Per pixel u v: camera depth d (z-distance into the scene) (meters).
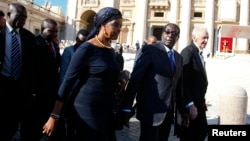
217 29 54.50
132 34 57.09
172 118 4.58
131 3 57.25
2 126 4.76
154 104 4.31
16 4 4.68
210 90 16.31
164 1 55.75
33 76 4.96
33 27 46.75
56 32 5.65
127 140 6.67
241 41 51.91
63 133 5.46
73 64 3.48
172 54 4.57
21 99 4.81
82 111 3.52
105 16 3.55
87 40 3.70
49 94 5.33
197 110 4.98
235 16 52.81
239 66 28.20
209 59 36.12
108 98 3.62
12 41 4.66
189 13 54.91
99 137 3.51
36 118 5.47
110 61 3.62
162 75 4.36
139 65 4.33
